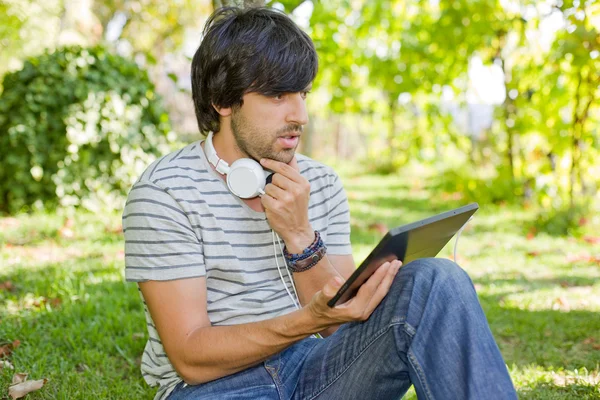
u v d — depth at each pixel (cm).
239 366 160
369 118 1334
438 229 161
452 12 757
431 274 150
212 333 158
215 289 172
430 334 144
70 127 589
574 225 631
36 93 591
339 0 802
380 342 153
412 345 143
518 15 748
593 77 645
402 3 875
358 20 874
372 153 1499
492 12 741
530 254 518
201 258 167
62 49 614
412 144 1154
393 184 1192
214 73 168
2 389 224
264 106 166
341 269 196
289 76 165
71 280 375
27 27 1104
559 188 722
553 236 618
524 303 374
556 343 304
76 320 301
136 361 270
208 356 157
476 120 1073
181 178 169
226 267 170
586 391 244
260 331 156
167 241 164
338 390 162
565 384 253
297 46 167
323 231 194
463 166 918
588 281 433
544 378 256
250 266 174
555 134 706
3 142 592
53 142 596
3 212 596
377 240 578
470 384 136
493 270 468
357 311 151
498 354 140
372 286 151
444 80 854
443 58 830
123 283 374
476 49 802
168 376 176
